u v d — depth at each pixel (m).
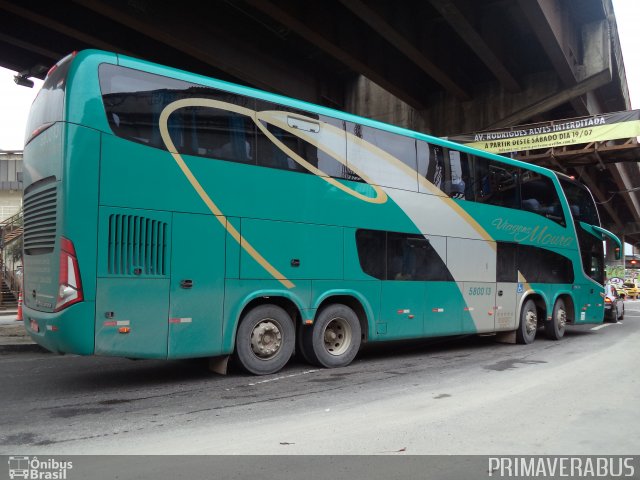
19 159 37.41
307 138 8.45
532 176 13.03
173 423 5.42
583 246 14.68
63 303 6.11
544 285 13.01
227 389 7.03
